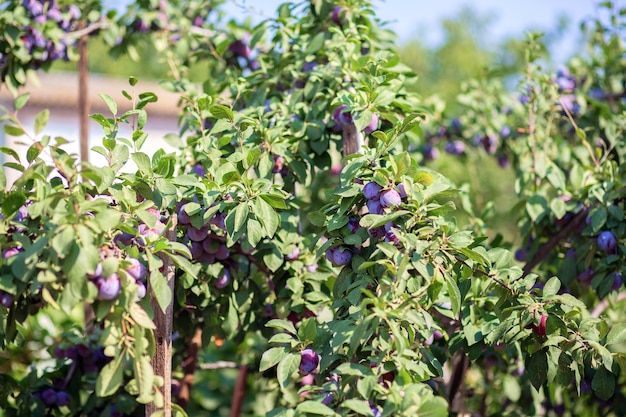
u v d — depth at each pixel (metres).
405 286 2.30
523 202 3.03
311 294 2.63
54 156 2.19
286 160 2.69
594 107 3.38
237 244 2.61
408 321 2.28
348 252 2.38
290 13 3.00
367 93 2.50
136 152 2.38
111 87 7.70
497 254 2.45
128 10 3.34
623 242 2.74
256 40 2.98
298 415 2.19
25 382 2.74
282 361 2.29
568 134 3.55
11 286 2.17
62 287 2.16
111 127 2.39
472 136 3.54
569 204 2.88
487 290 2.52
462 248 2.29
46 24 3.18
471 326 2.49
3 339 2.32
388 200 2.29
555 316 2.36
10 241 2.24
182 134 2.94
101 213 2.13
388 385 2.26
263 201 2.37
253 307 2.73
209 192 2.40
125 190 2.29
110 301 2.14
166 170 2.42
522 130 3.21
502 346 2.54
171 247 2.23
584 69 3.53
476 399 3.34
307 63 2.90
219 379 4.03
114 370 2.17
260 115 2.68
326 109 2.76
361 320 2.23
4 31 3.09
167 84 3.02
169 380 2.31
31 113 7.52
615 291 2.80
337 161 3.32
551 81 3.20
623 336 2.36
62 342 2.82
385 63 2.75
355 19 2.92
